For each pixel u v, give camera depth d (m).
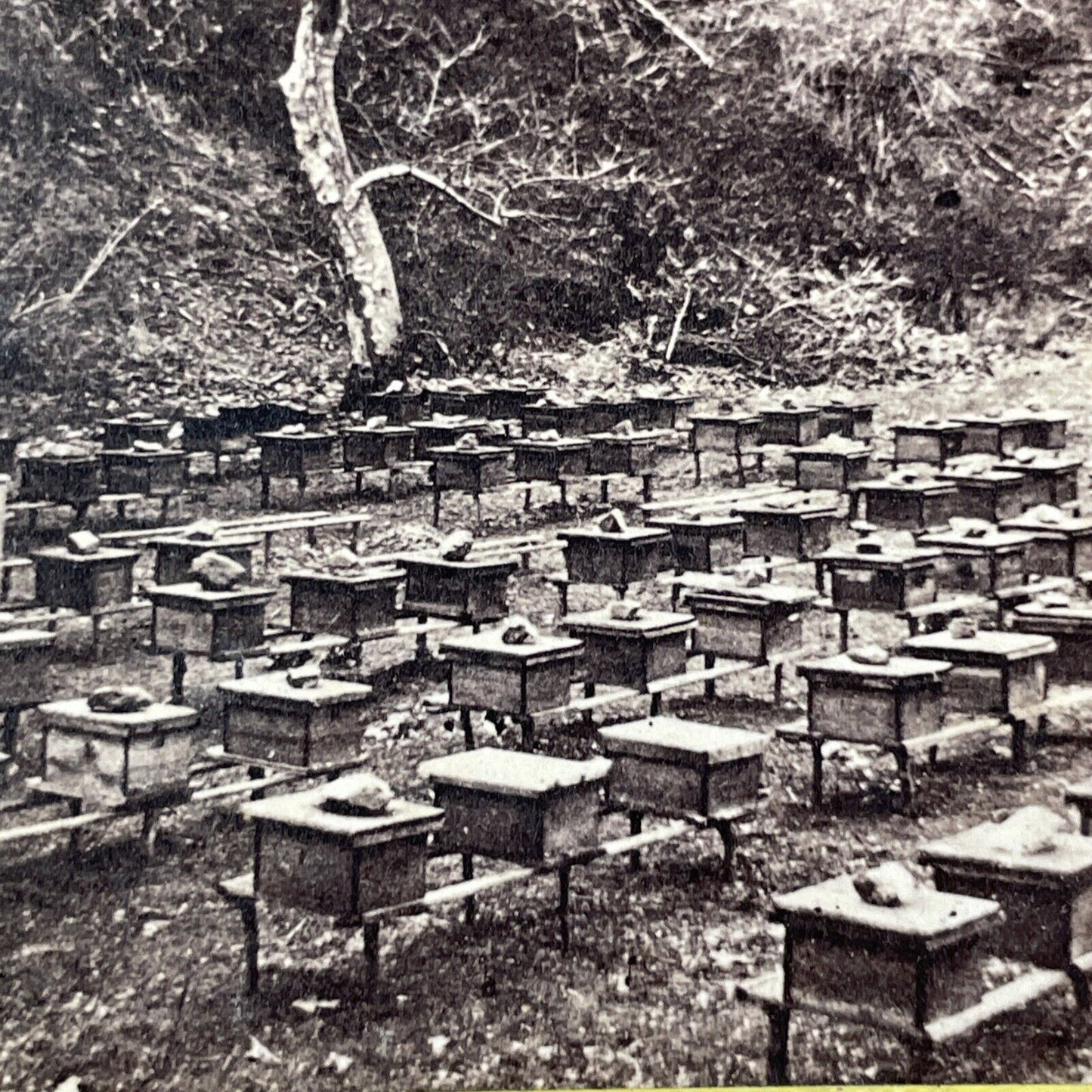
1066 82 14.02
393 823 6.11
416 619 10.73
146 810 7.56
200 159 14.78
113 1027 6.45
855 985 5.38
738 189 15.17
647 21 15.05
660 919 7.17
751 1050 6.22
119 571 10.12
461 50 15.25
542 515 13.27
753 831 7.99
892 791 8.45
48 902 7.29
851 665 8.27
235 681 7.88
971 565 10.57
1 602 10.66
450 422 14.24
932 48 14.41
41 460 12.17
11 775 8.43
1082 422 13.32
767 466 15.10
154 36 14.54
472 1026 6.38
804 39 14.79
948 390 14.39
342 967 6.81
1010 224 14.36
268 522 11.87
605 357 15.33
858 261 15.04
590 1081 6.13
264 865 6.29
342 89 15.16
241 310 14.83
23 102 14.09
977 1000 5.52
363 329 14.86
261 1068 6.16
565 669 8.53
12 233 13.92
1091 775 8.63
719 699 9.69
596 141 15.39
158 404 14.06
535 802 6.51
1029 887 5.89
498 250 15.38
